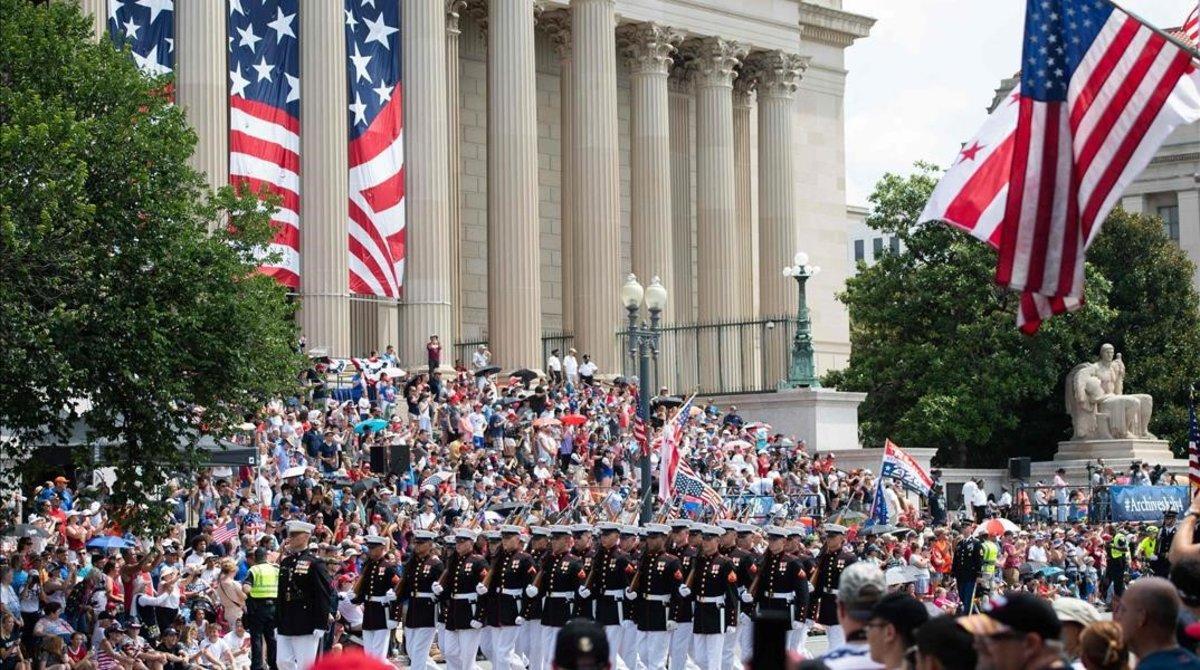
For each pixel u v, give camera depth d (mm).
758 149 102812
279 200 46594
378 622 41531
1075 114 26453
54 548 43406
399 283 77250
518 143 86250
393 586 42031
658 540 43250
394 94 77875
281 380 45406
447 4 90500
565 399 76875
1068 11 26594
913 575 57844
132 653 39281
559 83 101062
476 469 64625
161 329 40938
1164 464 95438
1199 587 18297
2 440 42438
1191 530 19922
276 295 45406
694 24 97562
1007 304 103000
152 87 44812
